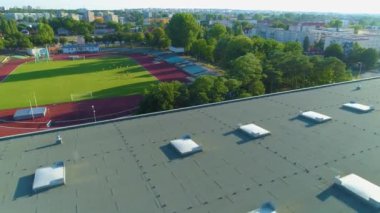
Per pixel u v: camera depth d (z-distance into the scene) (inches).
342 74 2645.2
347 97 1385.3
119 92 3302.2
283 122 1095.0
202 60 5157.5
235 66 2701.8
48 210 630.5
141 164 810.8
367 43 5408.5
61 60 5821.9
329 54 4650.6
